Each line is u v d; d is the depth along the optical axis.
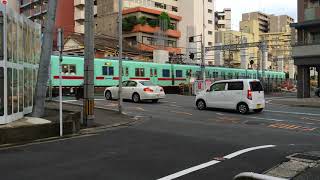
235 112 21.14
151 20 75.25
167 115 19.19
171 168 8.04
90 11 14.70
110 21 75.81
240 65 77.69
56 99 27.59
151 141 11.38
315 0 35.94
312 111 22.70
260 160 8.93
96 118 16.70
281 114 20.64
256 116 19.44
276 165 8.51
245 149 10.22
